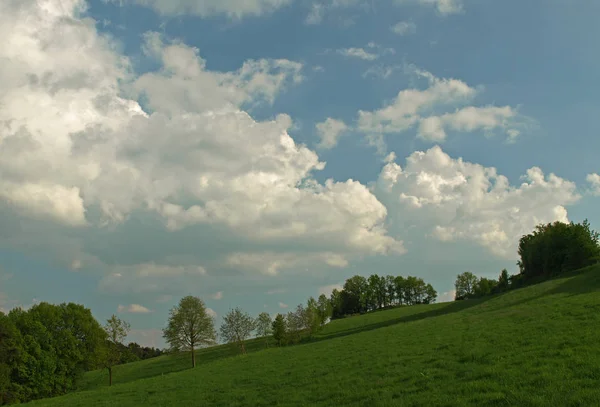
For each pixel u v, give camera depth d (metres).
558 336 23.89
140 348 160.62
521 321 32.94
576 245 81.12
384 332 51.03
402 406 16.94
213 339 80.62
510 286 107.25
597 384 14.99
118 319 79.25
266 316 99.06
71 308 81.25
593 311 30.16
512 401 14.82
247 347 109.75
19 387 70.25
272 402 23.59
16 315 77.94
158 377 48.22
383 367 26.20
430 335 37.06
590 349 19.67
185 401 29.03
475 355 23.36
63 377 75.62
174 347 79.06
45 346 75.12
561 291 47.97
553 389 15.18
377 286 197.00
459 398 16.36
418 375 21.94
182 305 80.31
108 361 78.25
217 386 32.69
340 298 189.62
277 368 36.09
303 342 95.81
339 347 43.19
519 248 111.31
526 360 19.89
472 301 115.25
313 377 28.30
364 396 20.16
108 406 32.97
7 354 68.81
